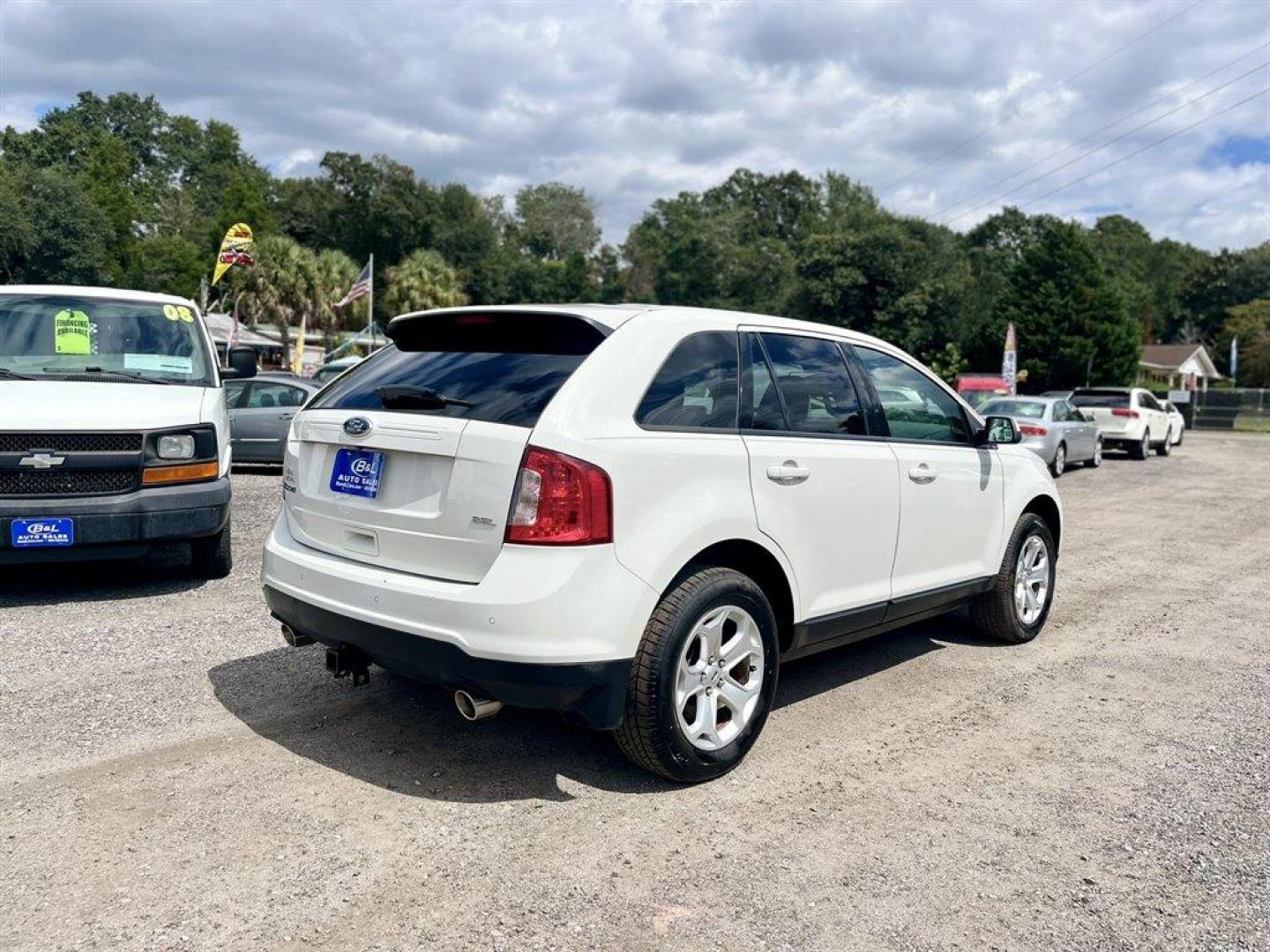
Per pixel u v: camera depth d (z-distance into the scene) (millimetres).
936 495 4723
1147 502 13477
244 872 2865
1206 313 87188
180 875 2836
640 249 92125
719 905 2764
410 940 2559
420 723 4082
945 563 4887
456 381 3523
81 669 4645
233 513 9688
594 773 3645
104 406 5809
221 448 6340
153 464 5805
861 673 5031
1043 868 3037
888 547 4422
